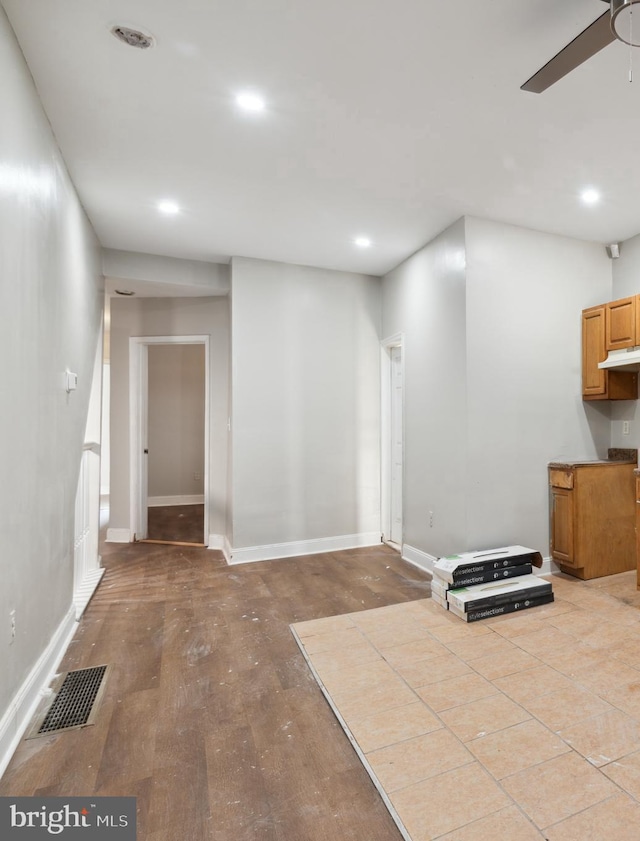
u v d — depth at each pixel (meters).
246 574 3.49
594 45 1.52
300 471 4.04
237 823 1.32
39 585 1.98
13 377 1.65
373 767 1.51
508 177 2.62
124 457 4.48
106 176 2.58
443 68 1.79
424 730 1.69
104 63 1.75
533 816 1.31
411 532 3.78
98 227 3.26
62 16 1.54
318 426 4.11
